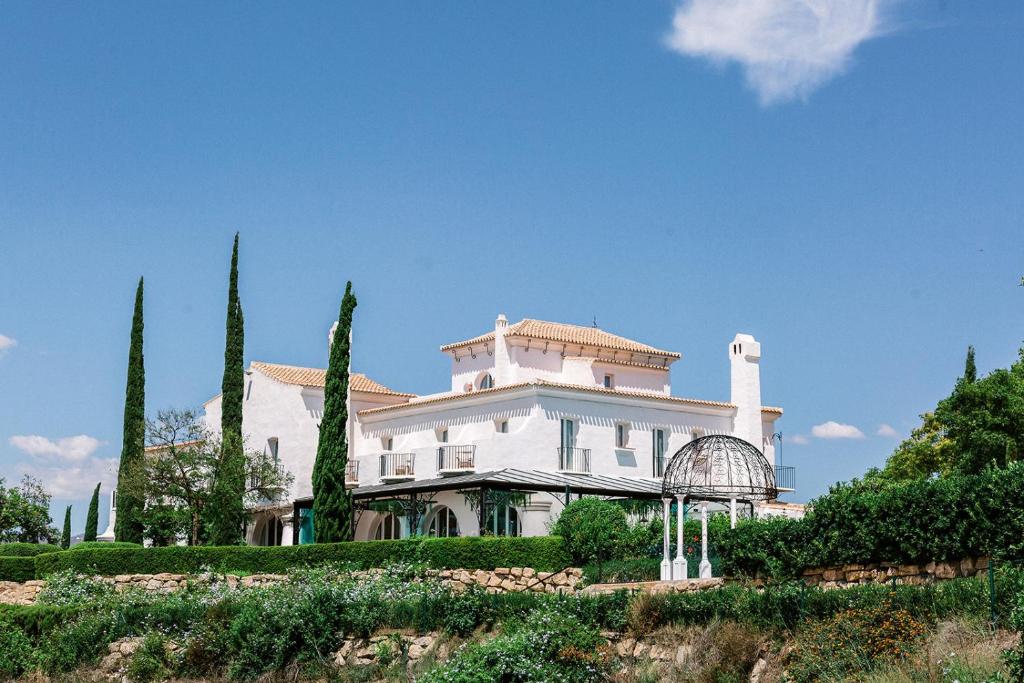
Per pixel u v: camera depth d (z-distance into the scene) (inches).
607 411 2106.3
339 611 1243.8
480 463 2006.6
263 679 1191.6
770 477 1481.3
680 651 972.6
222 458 2090.3
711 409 2257.6
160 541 2225.6
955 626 813.9
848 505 1062.4
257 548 1736.0
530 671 989.2
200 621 1291.8
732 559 1151.6
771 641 917.2
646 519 1768.0
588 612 1058.1
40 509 2682.1
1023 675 695.7
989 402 1567.4
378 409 2304.4
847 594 903.1
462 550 1542.8
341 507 1889.8
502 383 2208.4
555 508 1900.8
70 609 1400.1
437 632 1176.2
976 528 954.7
